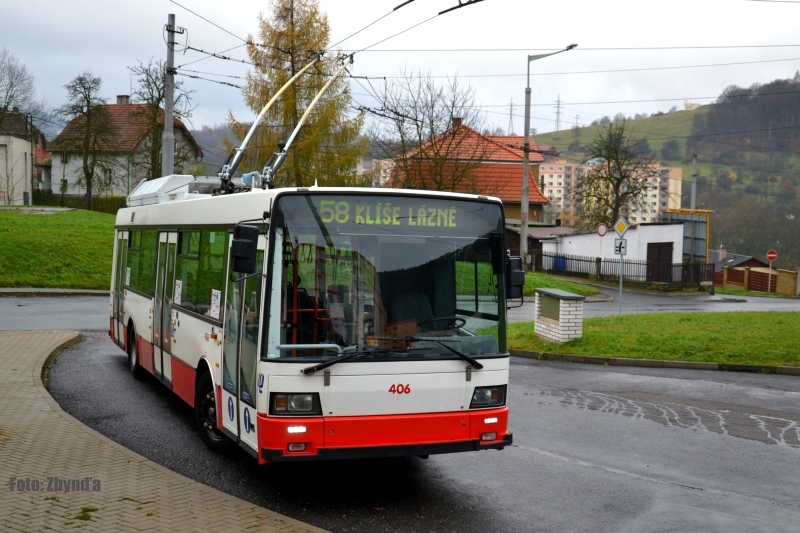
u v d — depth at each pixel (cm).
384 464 845
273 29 3728
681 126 13912
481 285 736
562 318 1767
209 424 883
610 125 5744
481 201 746
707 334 1781
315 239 691
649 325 1948
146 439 925
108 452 793
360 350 684
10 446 802
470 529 643
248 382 719
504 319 743
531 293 3684
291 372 665
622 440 972
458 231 733
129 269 1339
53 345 1542
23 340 1597
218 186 1149
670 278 4584
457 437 708
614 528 650
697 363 1567
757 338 1716
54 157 7388
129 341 1329
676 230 4925
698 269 4678
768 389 1343
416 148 4134
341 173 3934
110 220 4275
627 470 835
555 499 729
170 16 2380
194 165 6131
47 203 6469
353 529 640
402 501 716
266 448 664
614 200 5672
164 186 1200
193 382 925
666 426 1055
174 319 1022
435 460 866
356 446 674
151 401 1135
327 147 3891
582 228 5888
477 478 796
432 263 718
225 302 809
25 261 3078
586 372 1517
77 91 5712
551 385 1370
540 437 982
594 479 798
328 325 682
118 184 6575
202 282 908
